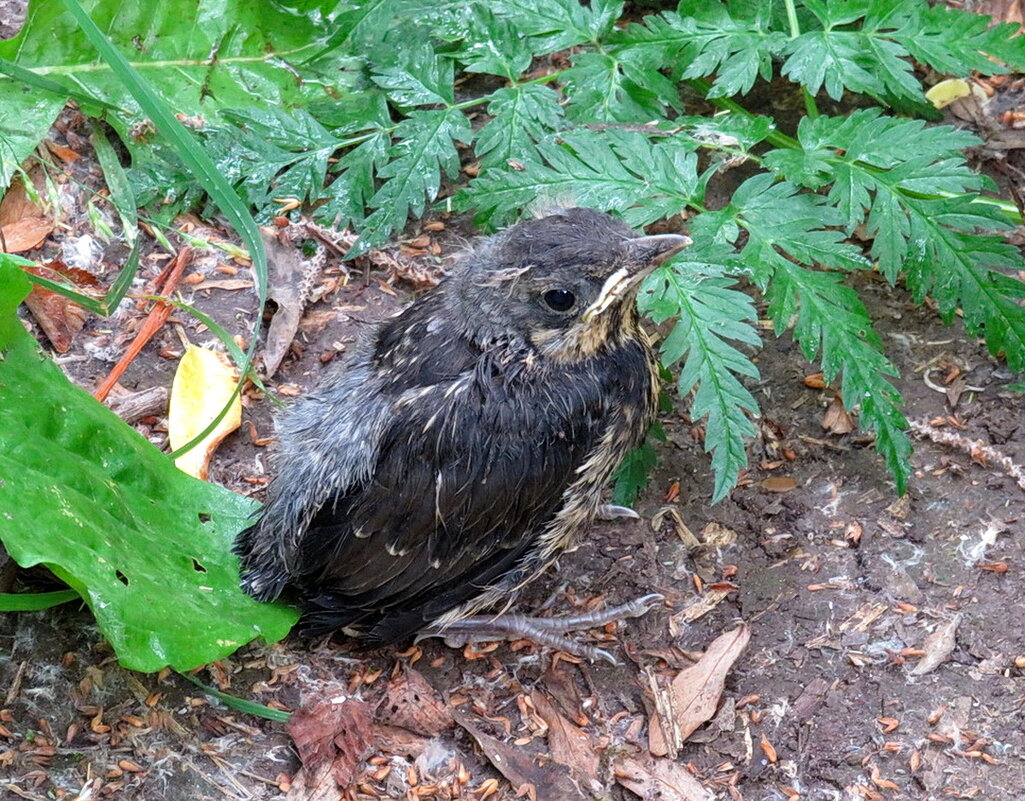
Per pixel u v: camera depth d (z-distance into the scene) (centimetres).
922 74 500
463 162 476
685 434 416
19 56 445
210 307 432
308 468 348
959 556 385
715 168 408
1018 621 371
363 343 378
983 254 392
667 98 437
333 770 338
